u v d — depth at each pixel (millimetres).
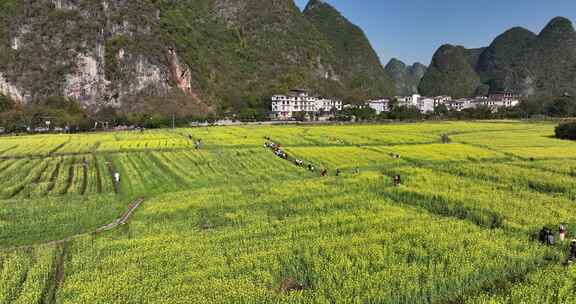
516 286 20312
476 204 34312
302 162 59656
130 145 77562
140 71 179750
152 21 198250
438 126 123312
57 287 21750
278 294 19891
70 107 154125
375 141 84875
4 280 21578
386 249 24688
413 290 20094
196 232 29172
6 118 126875
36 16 172500
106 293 19797
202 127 128375
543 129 113438
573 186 39312
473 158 63781
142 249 25562
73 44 171625
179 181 49438
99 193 43875
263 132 103750
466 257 23547
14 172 53594
